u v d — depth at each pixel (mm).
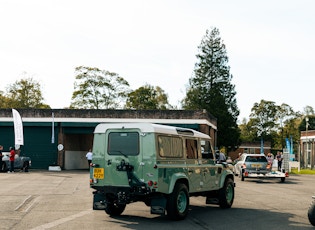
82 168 48344
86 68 73500
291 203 16672
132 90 77125
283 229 10859
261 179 33125
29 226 10688
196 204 15945
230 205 15008
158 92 93375
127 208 14422
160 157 11555
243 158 31188
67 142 43688
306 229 10938
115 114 42188
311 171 50938
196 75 70500
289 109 97125
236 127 68250
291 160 51844
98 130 12172
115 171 11773
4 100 77312
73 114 42062
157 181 11305
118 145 11859
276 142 95938
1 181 24469
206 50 70688
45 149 42188
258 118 96500
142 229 10539
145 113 42250
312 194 20750
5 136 42094
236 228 10867
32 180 25703
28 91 78500
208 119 43688
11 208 13844
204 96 68188
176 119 42219
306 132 64062
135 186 11500
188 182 12617
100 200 12133
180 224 11344
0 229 10227
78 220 11773
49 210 13578
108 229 10484
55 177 28938
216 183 14312
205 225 11234
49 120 41938
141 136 11625
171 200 11750
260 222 11883
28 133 42312
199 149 13555
